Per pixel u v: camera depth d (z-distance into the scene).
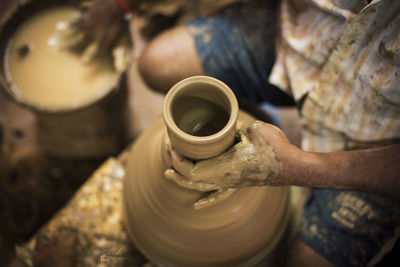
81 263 1.38
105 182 1.54
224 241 1.09
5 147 2.05
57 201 1.96
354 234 1.21
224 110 0.93
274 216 1.17
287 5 1.37
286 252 1.33
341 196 1.27
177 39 1.60
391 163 1.04
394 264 1.39
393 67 1.05
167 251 1.15
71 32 1.82
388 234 1.17
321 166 1.02
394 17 1.02
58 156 2.04
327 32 1.19
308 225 1.29
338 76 1.18
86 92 1.73
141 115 2.12
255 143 0.97
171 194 1.04
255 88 1.57
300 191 1.45
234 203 1.04
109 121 2.04
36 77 1.75
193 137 0.84
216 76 1.56
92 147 2.04
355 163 1.04
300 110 1.34
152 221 1.12
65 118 1.91
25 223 1.90
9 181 1.98
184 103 0.93
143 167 1.15
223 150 0.94
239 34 1.51
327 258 1.23
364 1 1.11
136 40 2.23
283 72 1.37
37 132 2.08
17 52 1.81
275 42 1.47
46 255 1.37
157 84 1.69
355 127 1.20
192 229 1.07
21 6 1.84
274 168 0.98
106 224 1.46
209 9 2.13
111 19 1.71
